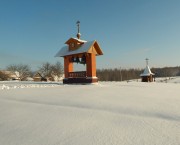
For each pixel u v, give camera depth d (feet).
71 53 79.00
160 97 35.58
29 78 306.55
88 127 18.58
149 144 14.42
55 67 278.46
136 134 16.51
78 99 33.96
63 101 32.42
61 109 26.25
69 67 82.64
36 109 26.55
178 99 33.04
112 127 18.45
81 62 79.10
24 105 29.53
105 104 29.01
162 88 56.80
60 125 19.39
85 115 22.95
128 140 15.25
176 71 502.38
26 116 23.11
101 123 19.75
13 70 301.22
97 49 77.87
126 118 21.43
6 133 17.76
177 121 20.07
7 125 20.03
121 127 18.40
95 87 59.00
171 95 38.52
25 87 62.95
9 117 22.94
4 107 28.48
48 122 20.49
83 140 15.49
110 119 21.13
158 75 464.65
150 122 19.83
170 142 14.70
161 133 16.62
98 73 372.79
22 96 39.47
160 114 22.90
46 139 15.94
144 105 27.76
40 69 277.64
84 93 42.45
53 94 41.57
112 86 64.18
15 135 17.15
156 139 15.33
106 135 16.42
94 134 16.72
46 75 274.16
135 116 22.35
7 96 40.24
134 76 399.85
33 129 18.52
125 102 30.35
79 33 83.30
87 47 75.05
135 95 38.60
